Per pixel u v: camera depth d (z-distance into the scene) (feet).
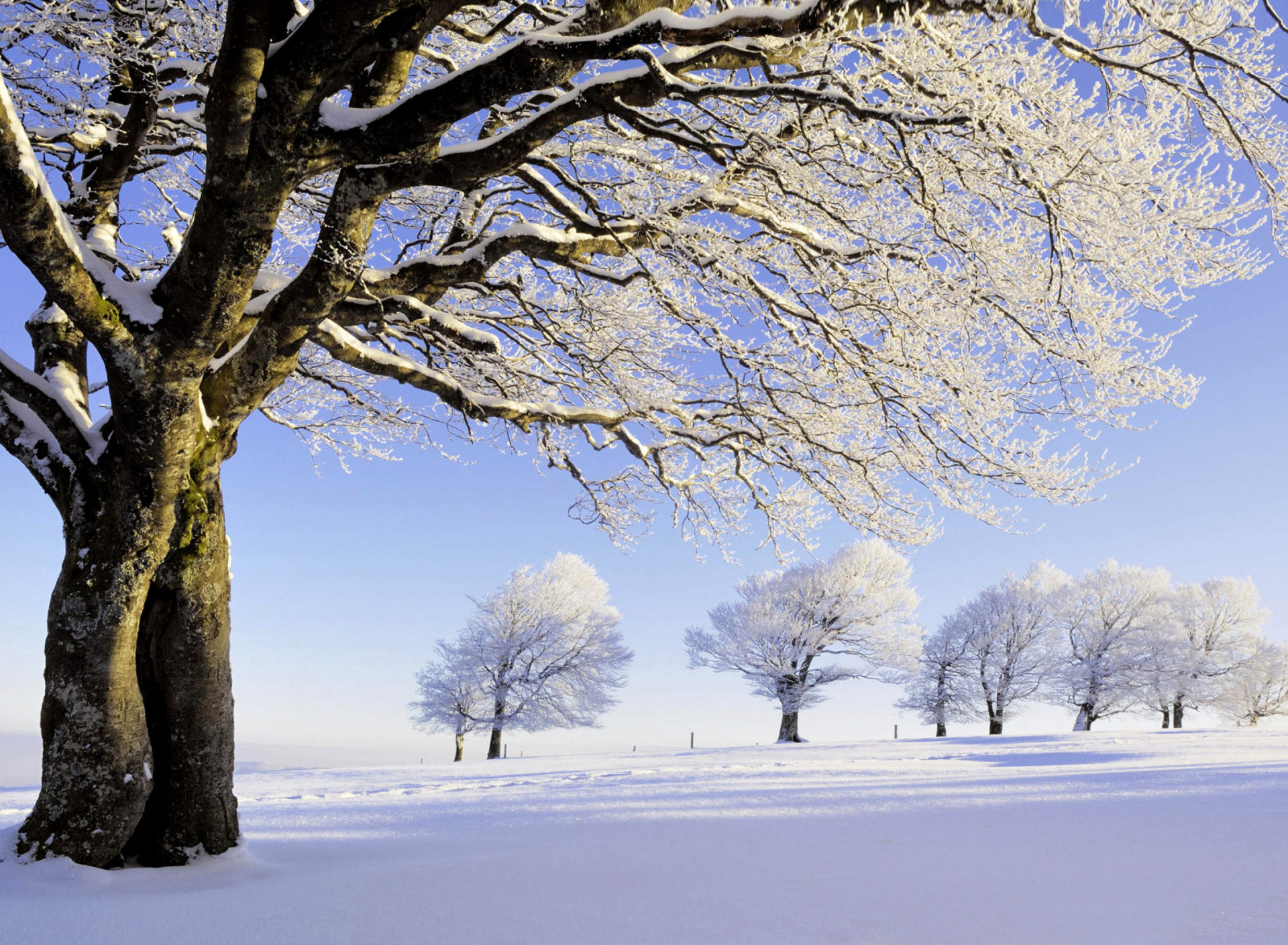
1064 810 19.95
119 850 16.12
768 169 18.28
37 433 18.08
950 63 15.46
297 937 9.82
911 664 113.39
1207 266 19.47
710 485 31.09
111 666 16.24
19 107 21.48
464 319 27.71
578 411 25.36
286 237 28.19
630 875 12.91
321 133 13.88
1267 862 12.29
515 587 115.34
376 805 32.73
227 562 18.31
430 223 25.64
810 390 25.82
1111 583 132.67
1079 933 8.92
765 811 22.49
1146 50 17.04
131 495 16.44
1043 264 19.47
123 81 21.33
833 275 21.94
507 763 78.79
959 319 21.04
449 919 10.33
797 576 115.96
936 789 28.60
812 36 13.70
